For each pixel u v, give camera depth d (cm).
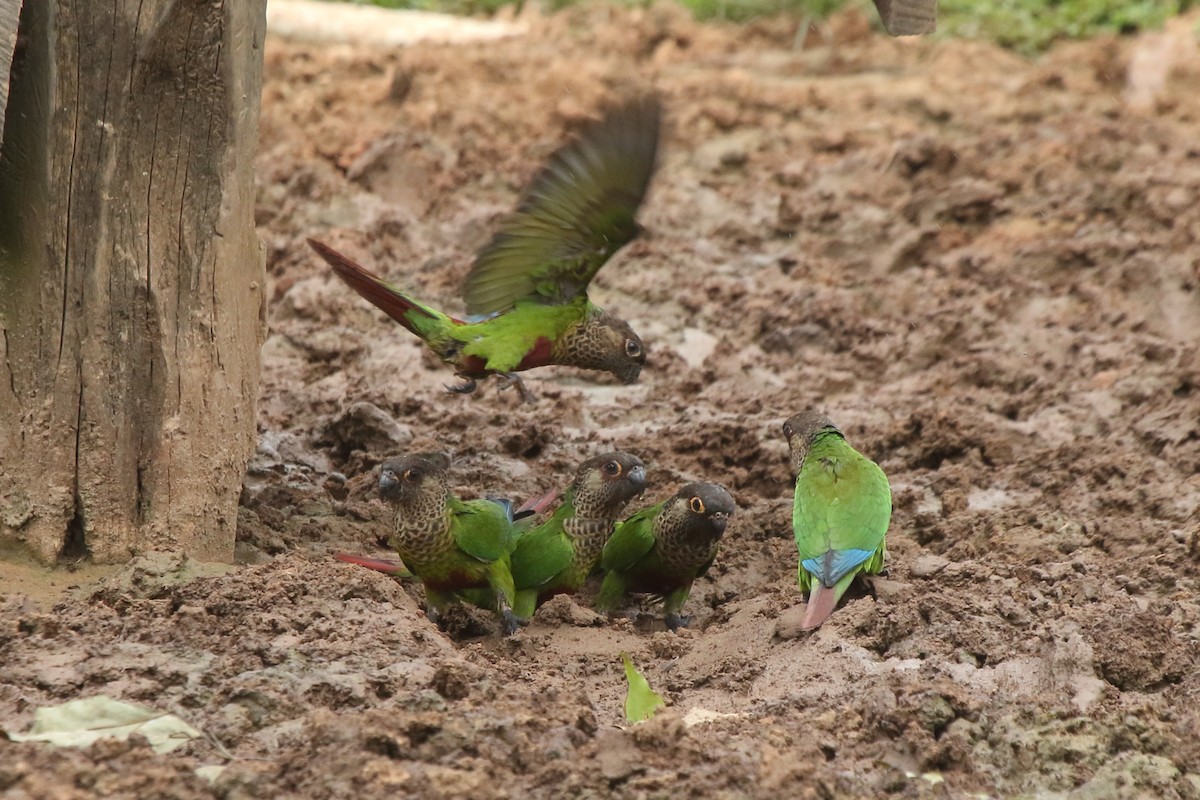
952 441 1596
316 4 3275
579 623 1240
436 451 1565
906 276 2139
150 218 1150
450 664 965
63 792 818
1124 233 2167
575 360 1305
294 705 939
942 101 2828
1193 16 3306
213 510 1202
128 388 1160
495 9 3531
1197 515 1367
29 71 1121
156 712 925
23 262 1141
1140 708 998
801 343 1955
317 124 2628
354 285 1248
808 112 2822
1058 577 1247
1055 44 3309
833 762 945
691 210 2350
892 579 1252
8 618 1025
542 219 1210
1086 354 1852
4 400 1147
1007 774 956
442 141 2589
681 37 3319
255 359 1248
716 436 1619
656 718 921
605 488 1228
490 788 855
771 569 1373
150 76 1128
